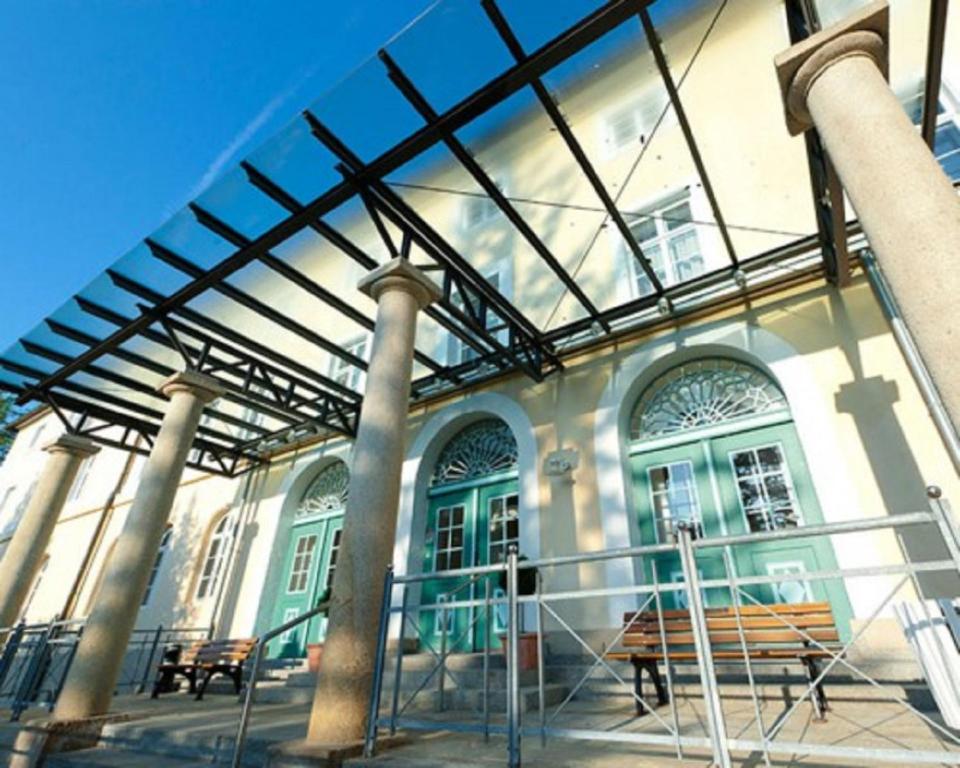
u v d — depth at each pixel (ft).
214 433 30.25
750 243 20.16
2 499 55.83
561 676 16.24
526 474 21.22
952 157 17.49
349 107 12.91
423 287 15.24
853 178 8.84
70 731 14.23
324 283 19.86
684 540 8.68
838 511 14.87
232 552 30.04
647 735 8.29
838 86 9.57
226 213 15.55
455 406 25.00
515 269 25.84
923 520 7.23
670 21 15.40
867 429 15.30
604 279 23.24
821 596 15.12
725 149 22.26
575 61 15.57
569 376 22.25
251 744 11.34
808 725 10.67
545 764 8.62
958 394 6.91
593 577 18.16
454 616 21.85
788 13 11.57
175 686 24.86
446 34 11.68
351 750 9.73
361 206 16.44
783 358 17.49
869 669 13.08
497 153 27.40
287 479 30.63
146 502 17.76
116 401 25.38
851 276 17.35
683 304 20.45
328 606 12.16
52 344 21.48
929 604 8.25
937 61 11.21
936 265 7.52
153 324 21.30
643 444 19.88
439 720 12.63
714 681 7.84
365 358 30.63
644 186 23.58
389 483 12.53
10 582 22.24
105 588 16.49
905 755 6.64
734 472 17.90
